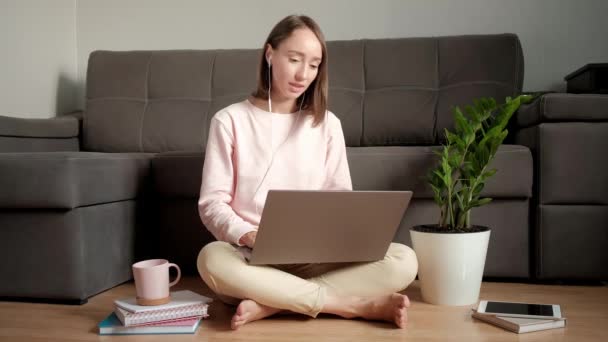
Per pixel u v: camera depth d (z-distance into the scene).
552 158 1.78
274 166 1.56
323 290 1.42
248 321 1.41
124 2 2.87
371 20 2.67
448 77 2.34
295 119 1.61
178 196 1.96
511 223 1.84
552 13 2.55
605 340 1.26
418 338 1.28
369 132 2.35
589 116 1.76
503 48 2.33
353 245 1.41
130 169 1.86
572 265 1.79
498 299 1.65
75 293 1.63
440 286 1.58
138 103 2.54
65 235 1.62
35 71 2.58
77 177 1.61
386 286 1.49
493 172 1.63
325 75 1.59
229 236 1.40
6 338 1.32
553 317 1.36
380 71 2.41
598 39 2.52
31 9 2.55
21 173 1.59
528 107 1.93
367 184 1.86
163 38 2.84
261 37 2.76
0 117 2.04
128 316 1.33
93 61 2.63
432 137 2.29
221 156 1.54
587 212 1.78
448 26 2.62
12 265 1.66
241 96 2.47
